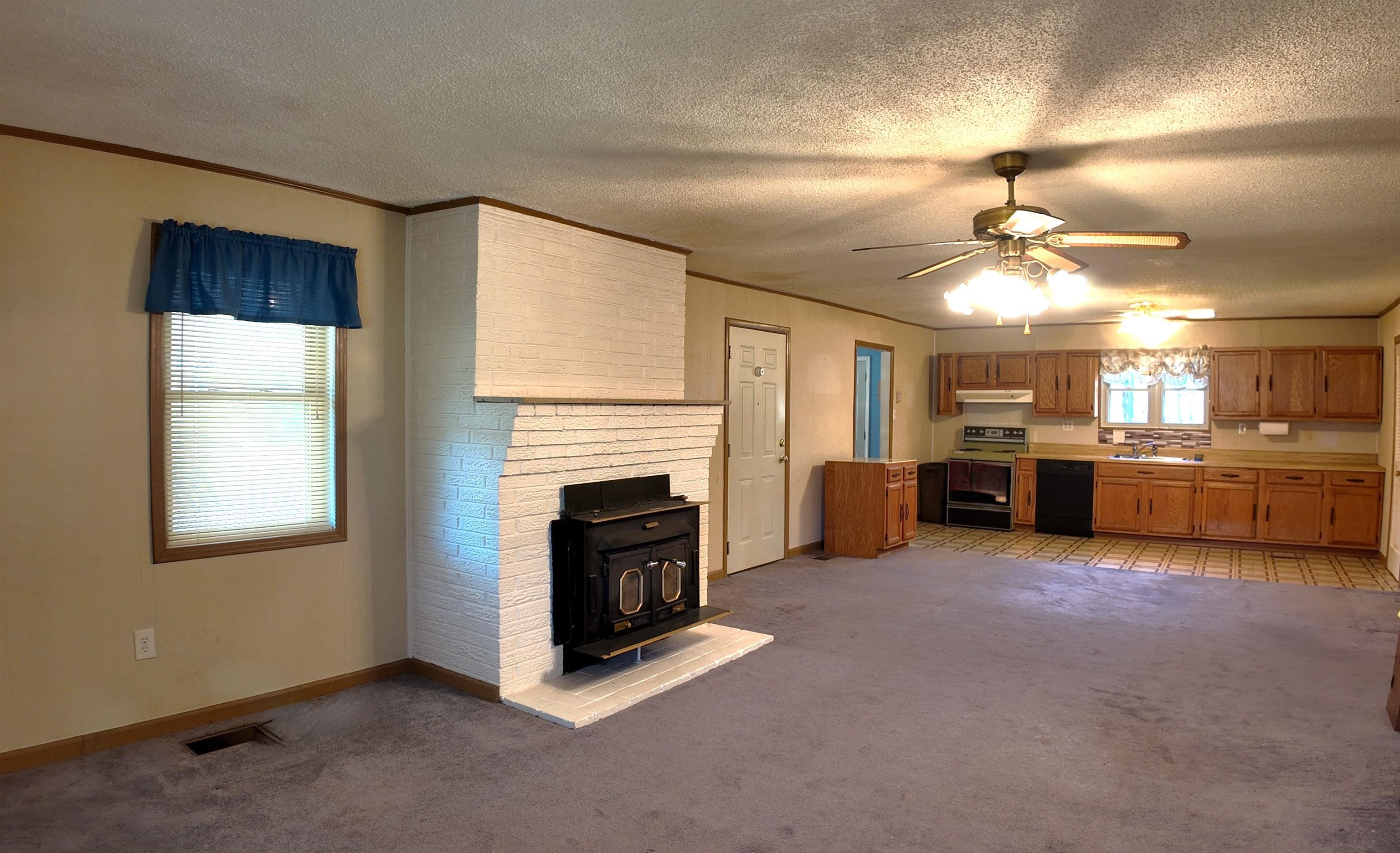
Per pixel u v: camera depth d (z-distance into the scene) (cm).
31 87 250
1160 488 816
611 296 441
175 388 330
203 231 324
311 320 357
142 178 314
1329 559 736
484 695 371
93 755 307
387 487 396
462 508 379
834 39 213
